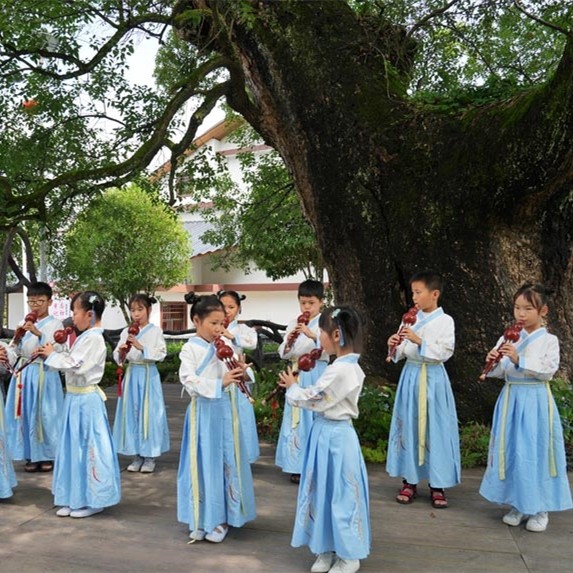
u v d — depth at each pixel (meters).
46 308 5.06
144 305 4.99
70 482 3.86
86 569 3.14
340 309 3.11
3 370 4.41
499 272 5.36
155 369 5.06
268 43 6.27
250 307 16.72
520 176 4.86
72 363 3.79
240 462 3.52
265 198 10.98
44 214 6.63
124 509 4.02
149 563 3.20
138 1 6.05
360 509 3.02
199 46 6.91
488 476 3.75
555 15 6.32
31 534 3.60
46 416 4.90
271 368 8.28
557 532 3.58
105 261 12.92
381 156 5.84
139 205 12.72
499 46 7.86
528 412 3.58
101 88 7.55
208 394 3.31
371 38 6.35
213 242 12.64
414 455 4.02
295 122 6.32
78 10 5.92
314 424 3.16
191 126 6.66
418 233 5.59
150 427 4.85
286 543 3.45
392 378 6.00
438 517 3.81
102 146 8.14
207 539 3.46
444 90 8.05
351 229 6.12
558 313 5.73
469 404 5.43
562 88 4.37
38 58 6.36
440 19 6.90
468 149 5.25
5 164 7.35
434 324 4.01
